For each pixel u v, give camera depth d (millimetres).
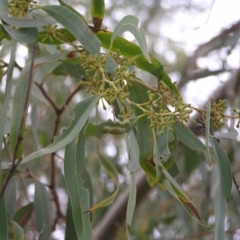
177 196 1021
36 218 1256
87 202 1029
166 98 1109
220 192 1054
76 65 1280
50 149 997
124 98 1025
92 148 2205
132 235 2033
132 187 1021
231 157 1898
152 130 1039
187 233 1978
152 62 1142
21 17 1144
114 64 1100
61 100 1946
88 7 2314
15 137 1062
